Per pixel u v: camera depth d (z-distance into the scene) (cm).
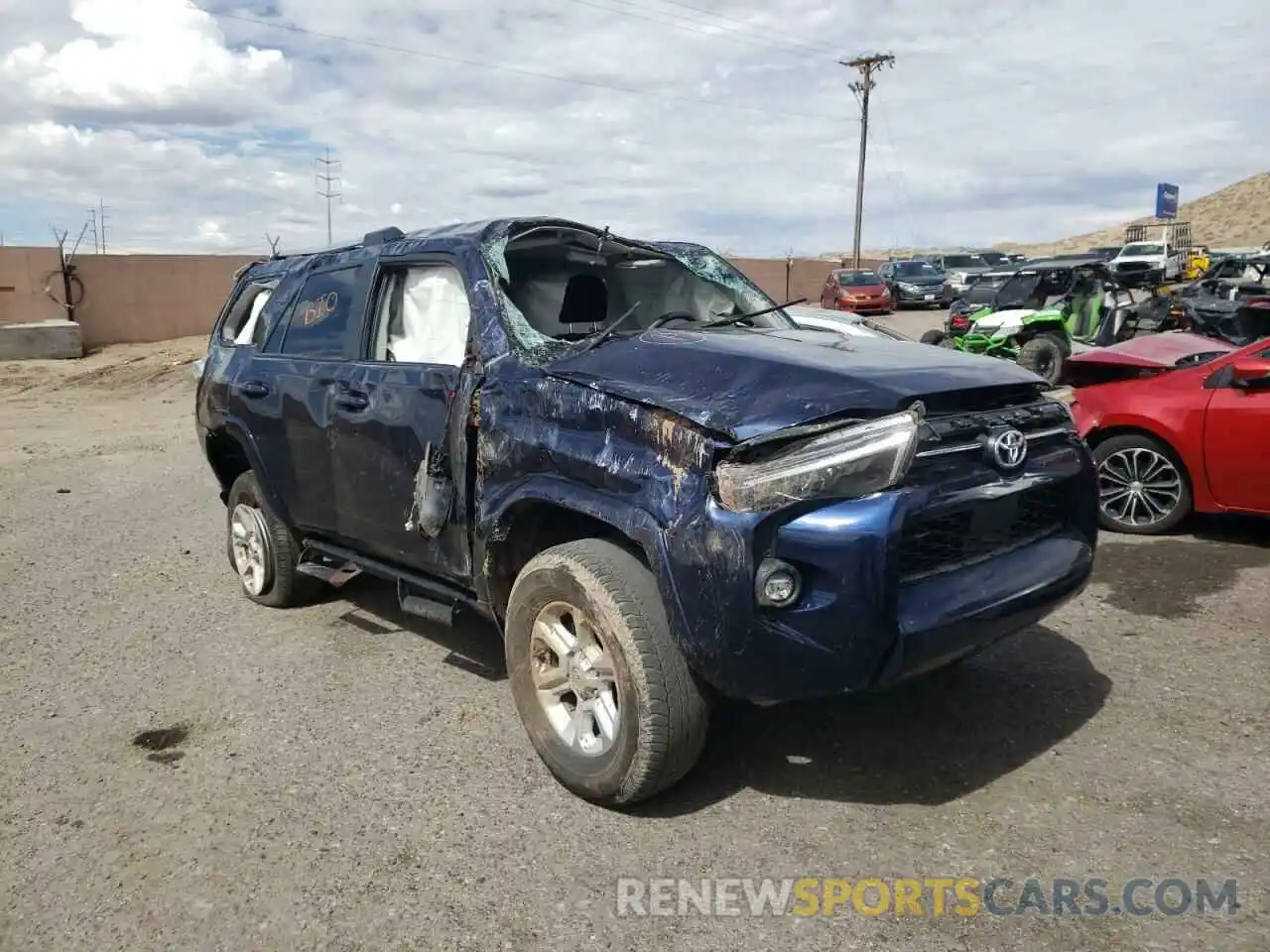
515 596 366
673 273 495
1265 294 1291
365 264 486
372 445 443
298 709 442
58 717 443
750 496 295
